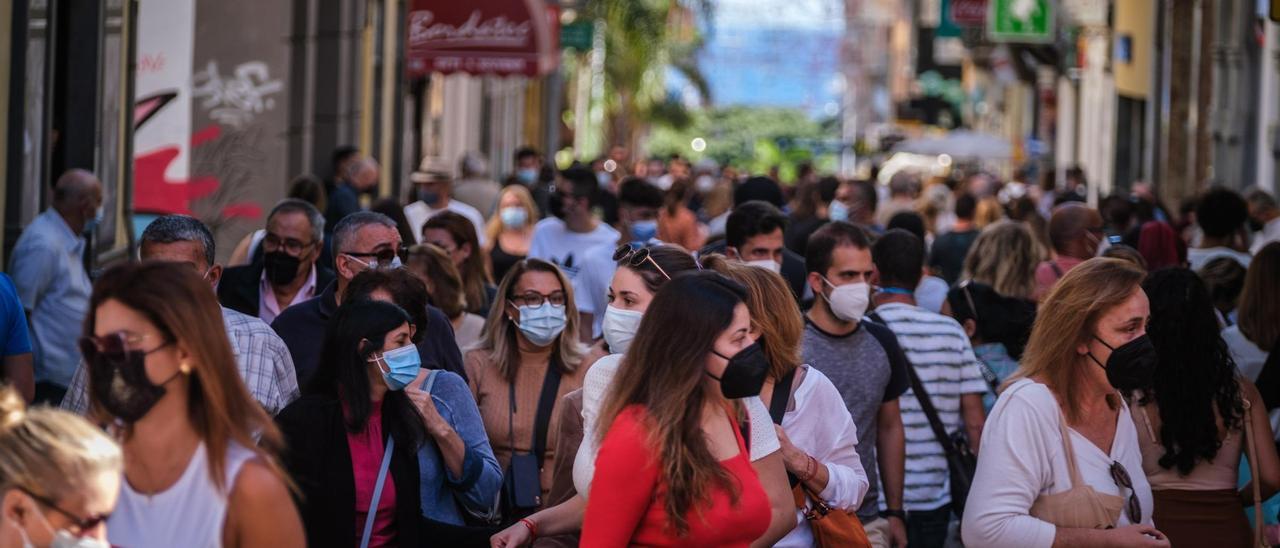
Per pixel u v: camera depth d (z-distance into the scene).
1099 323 8.95
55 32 17.86
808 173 47.28
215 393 6.53
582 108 87.12
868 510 11.23
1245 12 33.72
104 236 19.20
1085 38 56.12
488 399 11.91
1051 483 9.03
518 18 35.28
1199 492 10.27
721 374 7.51
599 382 8.91
